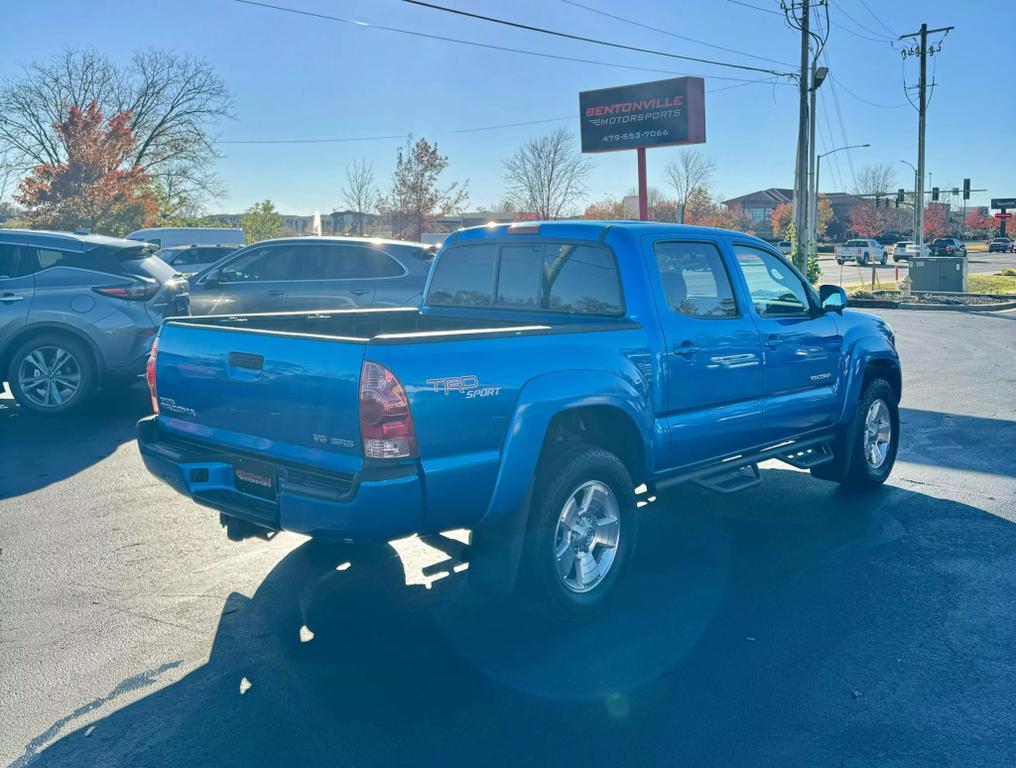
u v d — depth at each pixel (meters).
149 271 9.80
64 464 7.50
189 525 5.96
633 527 4.65
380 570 5.18
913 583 4.99
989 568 5.21
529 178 48.47
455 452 3.87
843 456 6.49
